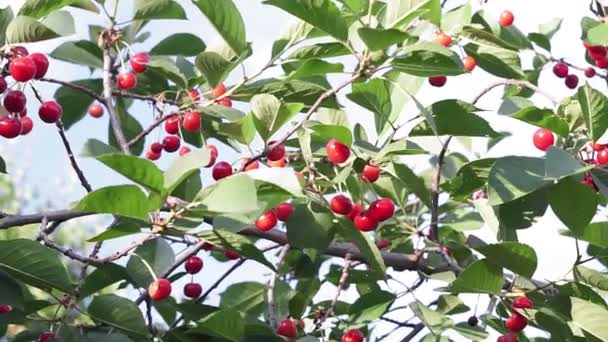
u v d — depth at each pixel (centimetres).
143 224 205
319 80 221
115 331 206
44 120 212
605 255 208
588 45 228
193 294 223
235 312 199
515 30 233
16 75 202
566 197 205
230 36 213
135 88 235
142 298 212
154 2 226
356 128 224
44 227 202
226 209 186
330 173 215
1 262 198
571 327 214
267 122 202
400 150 203
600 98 204
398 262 222
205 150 190
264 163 211
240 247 204
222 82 216
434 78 219
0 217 203
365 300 222
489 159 214
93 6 226
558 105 216
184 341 204
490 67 224
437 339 218
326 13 200
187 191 200
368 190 229
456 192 219
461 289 207
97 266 205
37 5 208
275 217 205
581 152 212
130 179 188
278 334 206
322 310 218
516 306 211
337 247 222
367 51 201
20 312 206
